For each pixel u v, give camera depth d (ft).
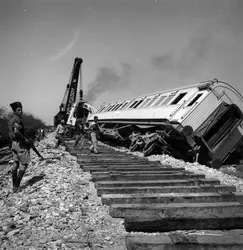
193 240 11.71
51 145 62.18
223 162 42.34
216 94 40.55
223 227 14.35
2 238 13.01
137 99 69.21
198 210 15.79
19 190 21.59
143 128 52.11
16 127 21.74
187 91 45.42
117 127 68.18
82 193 20.10
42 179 24.62
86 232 13.75
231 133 40.06
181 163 37.04
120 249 12.05
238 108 39.24
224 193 18.92
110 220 15.24
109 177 23.68
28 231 13.83
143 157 41.39
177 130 39.60
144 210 15.53
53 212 16.07
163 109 47.09
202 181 22.56
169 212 15.49
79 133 53.62
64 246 12.28
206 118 39.58
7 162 41.39
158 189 20.04
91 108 99.30
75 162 35.17
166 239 11.80
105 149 50.78
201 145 39.65
